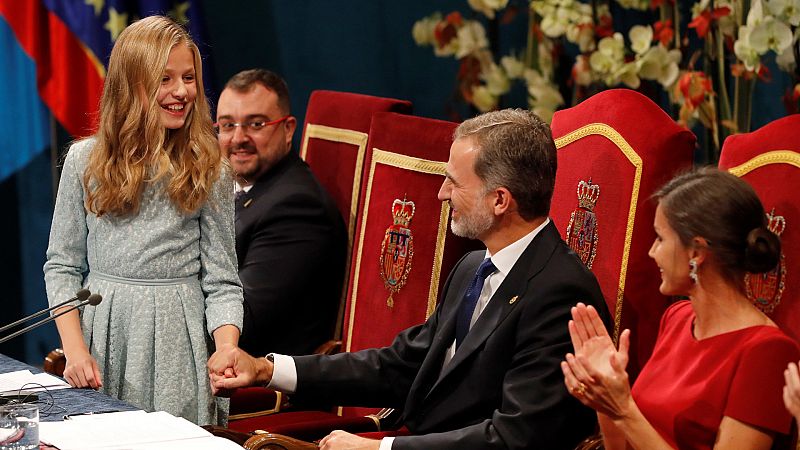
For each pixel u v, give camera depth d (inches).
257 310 252.5
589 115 199.8
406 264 232.7
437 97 339.9
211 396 198.4
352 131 270.5
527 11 316.5
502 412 171.6
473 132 181.0
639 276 184.7
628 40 289.0
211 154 196.1
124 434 156.3
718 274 150.0
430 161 231.8
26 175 364.8
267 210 260.1
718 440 147.7
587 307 153.1
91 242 196.7
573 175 200.2
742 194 148.3
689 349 156.6
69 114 335.6
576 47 302.5
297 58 353.1
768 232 147.8
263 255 257.8
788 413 145.1
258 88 267.3
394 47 343.3
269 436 177.5
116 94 190.9
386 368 199.2
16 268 370.6
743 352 147.6
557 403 169.2
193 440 154.7
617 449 160.7
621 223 187.2
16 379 187.0
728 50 249.6
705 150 265.0
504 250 181.9
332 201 266.5
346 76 349.7
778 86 247.0
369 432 199.2
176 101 192.4
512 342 176.9
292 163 269.9
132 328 192.5
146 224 193.2
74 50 334.3
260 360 194.7
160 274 193.8
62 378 189.3
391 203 237.8
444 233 227.5
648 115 188.7
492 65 303.3
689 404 151.3
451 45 305.9
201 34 334.3
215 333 194.1
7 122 352.8
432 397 185.0
